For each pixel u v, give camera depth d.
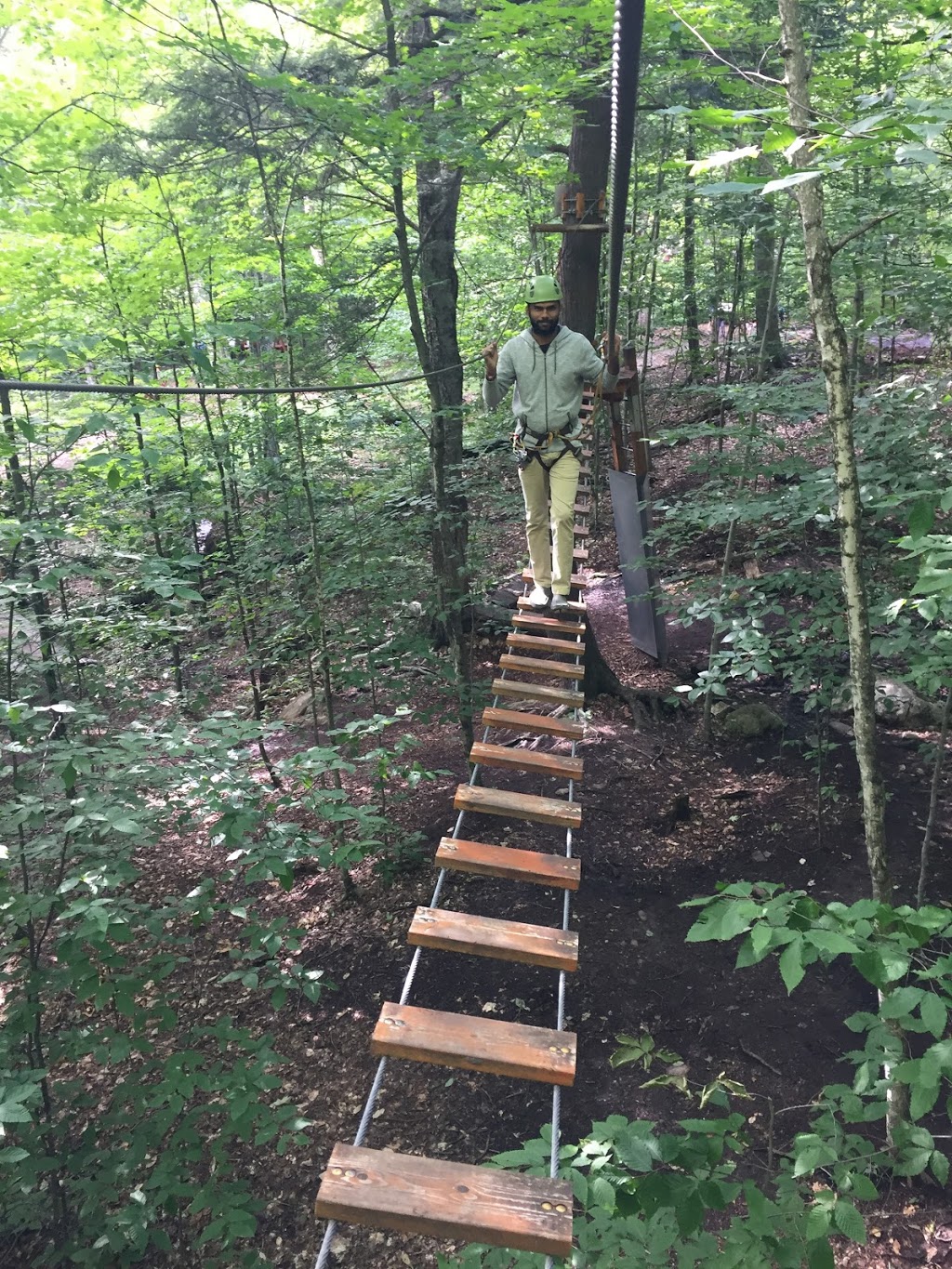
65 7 5.14
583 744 7.98
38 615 4.49
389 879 6.43
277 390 3.36
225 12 5.47
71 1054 4.04
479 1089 4.91
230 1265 4.16
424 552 7.39
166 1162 4.03
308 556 6.88
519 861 3.25
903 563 4.45
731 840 6.52
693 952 5.59
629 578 8.26
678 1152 2.24
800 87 2.42
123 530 6.71
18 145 5.54
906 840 6.11
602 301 10.12
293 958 5.95
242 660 7.23
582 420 5.91
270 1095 5.01
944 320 5.21
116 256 6.53
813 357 9.15
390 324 9.81
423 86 5.07
